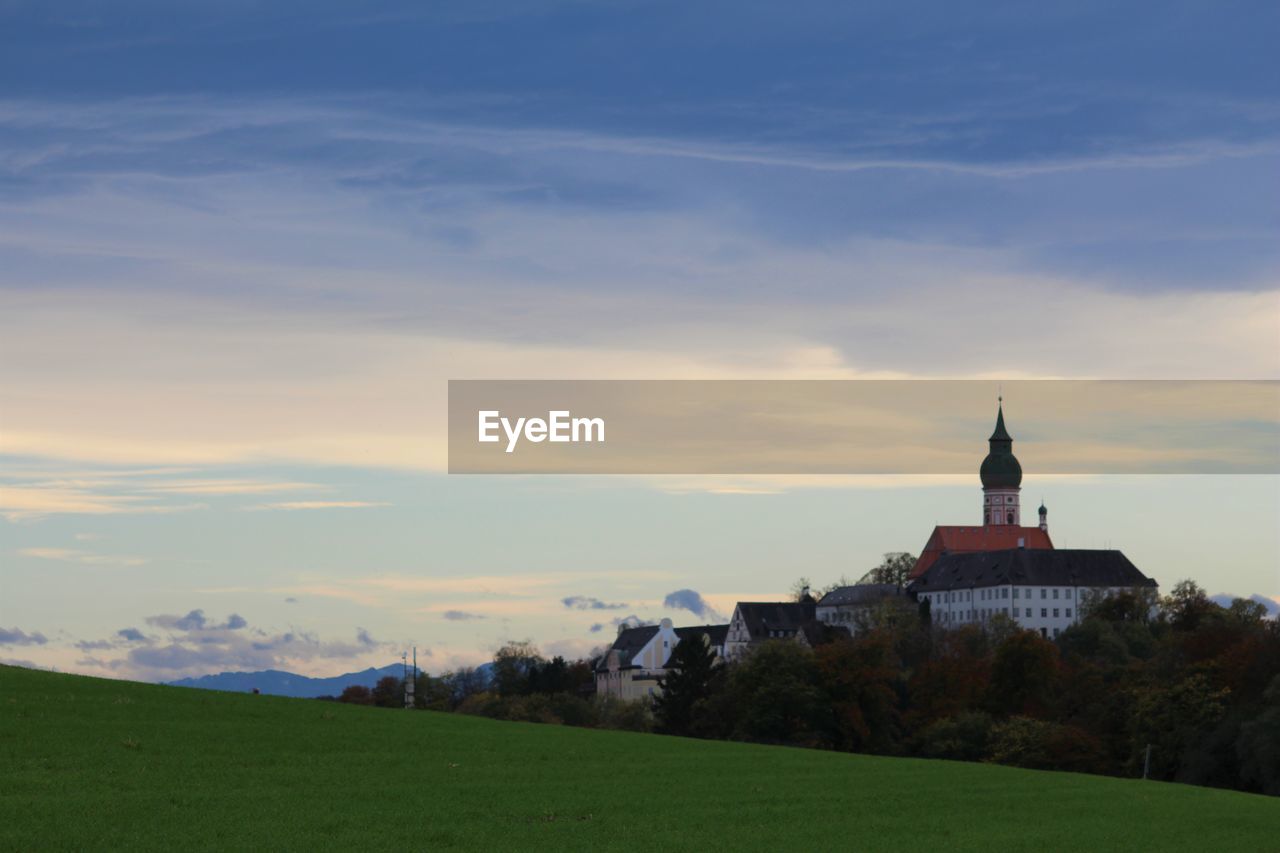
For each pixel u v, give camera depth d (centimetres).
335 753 7144
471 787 6328
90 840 4759
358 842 4981
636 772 7206
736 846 5250
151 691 8850
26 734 6900
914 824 5966
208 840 4853
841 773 7688
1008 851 5400
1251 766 12588
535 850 5016
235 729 7594
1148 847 5622
